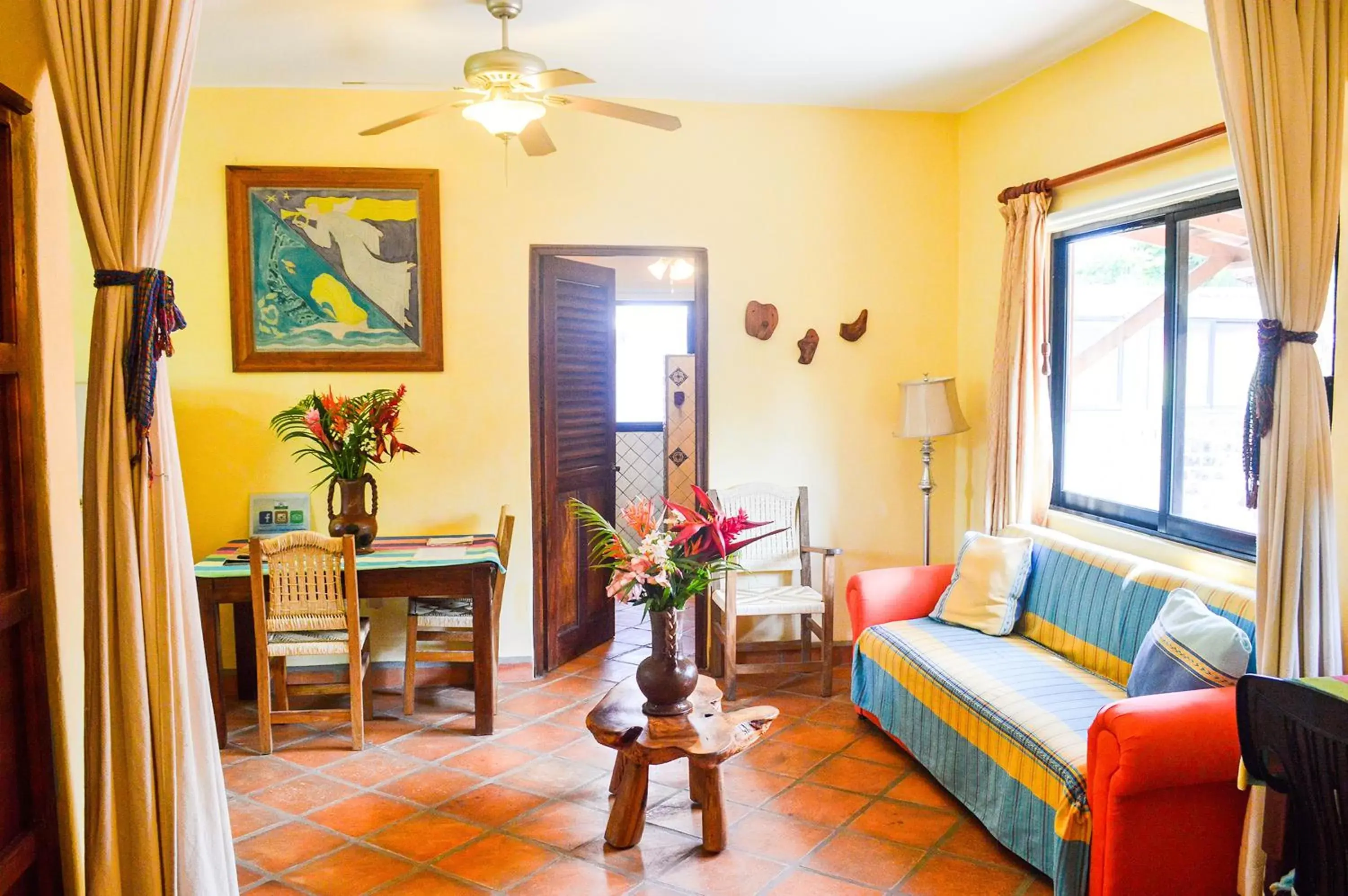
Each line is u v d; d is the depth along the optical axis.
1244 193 2.52
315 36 3.78
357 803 3.40
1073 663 3.53
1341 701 1.78
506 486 4.77
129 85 2.04
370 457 4.28
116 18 2.02
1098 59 3.92
